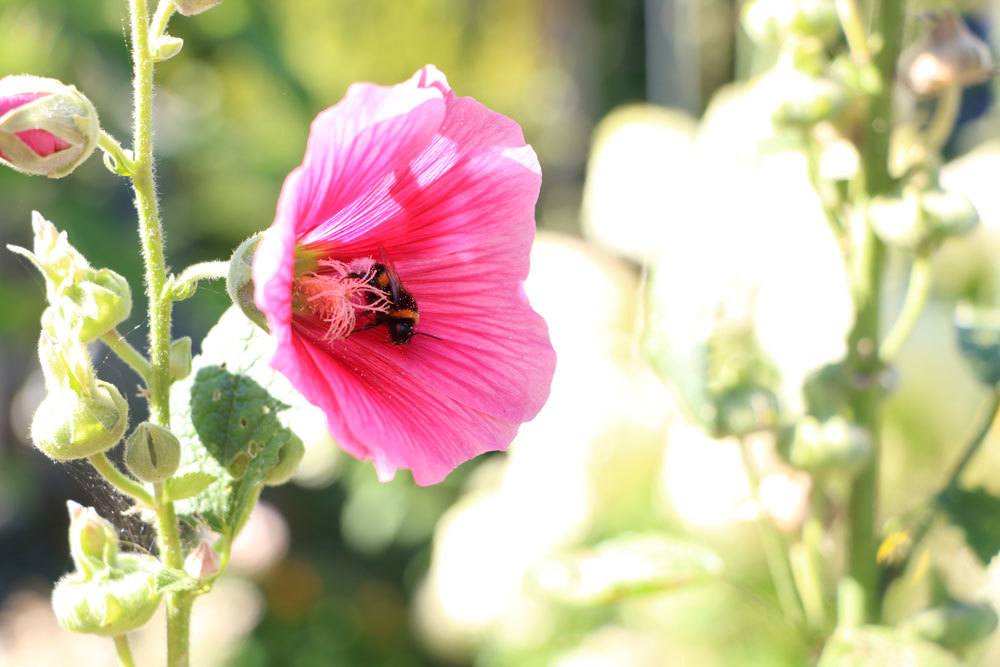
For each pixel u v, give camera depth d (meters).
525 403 0.65
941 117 0.72
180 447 0.61
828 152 0.74
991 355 0.74
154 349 0.61
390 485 1.58
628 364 1.30
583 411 1.25
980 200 1.24
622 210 1.40
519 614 1.26
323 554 1.70
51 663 1.48
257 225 1.71
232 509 0.63
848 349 0.73
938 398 1.12
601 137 1.50
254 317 0.61
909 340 1.16
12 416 1.72
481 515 1.29
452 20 2.06
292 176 0.58
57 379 0.60
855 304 0.73
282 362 0.58
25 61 1.48
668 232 0.74
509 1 2.23
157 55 0.60
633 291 1.40
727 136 0.77
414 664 1.57
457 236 0.66
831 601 0.76
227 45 1.65
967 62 0.70
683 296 0.73
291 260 0.59
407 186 0.65
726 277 0.73
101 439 0.61
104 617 0.60
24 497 1.74
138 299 1.45
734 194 0.74
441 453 0.64
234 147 1.70
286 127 1.73
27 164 0.60
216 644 1.47
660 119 1.46
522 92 2.35
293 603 1.57
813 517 0.74
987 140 1.53
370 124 0.60
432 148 0.64
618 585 0.76
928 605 0.74
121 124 1.55
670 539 0.77
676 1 1.84
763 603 0.75
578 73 2.55
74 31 1.51
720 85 1.78
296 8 1.83
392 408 0.63
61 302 0.60
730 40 1.76
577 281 1.35
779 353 0.81
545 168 2.43
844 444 0.71
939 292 1.25
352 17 1.90
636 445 1.23
